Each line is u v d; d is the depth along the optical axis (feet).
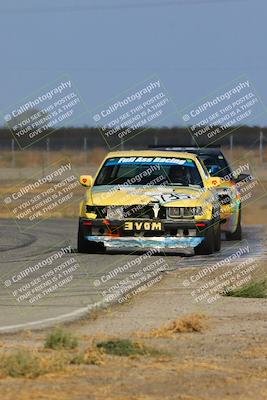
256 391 60.85
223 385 62.03
